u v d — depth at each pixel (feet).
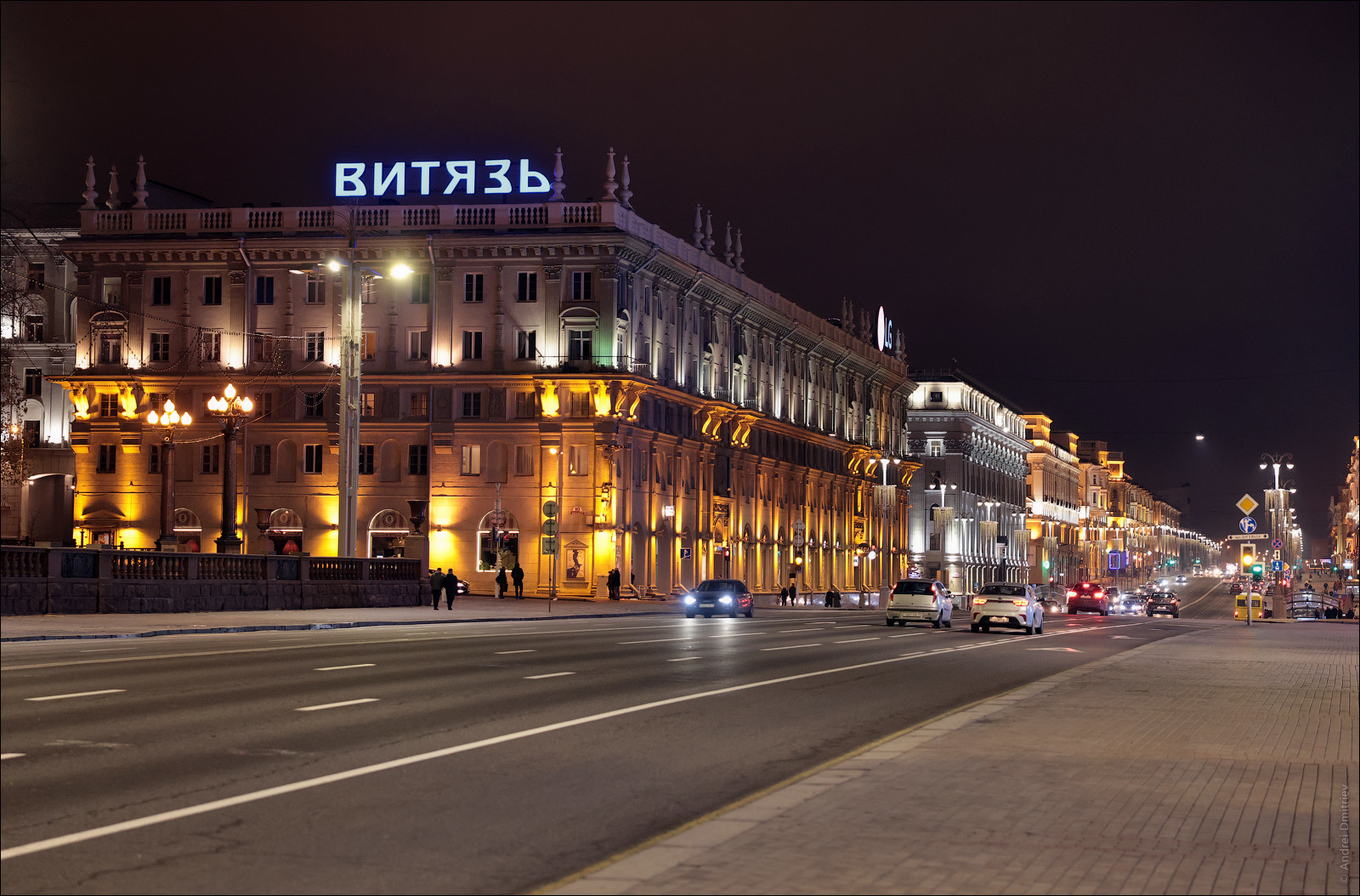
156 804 37.22
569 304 246.47
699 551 281.95
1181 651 116.98
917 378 482.69
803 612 253.65
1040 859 30.25
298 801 38.09
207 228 258.57
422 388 251.39
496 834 34.63
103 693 62.13
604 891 27.22
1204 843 32.14
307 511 253.24
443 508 249.96
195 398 256.93
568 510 245.04
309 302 256.11
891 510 413.80
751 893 27.09
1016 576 563.07
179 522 255.91
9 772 41.65
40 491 274.16
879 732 57.11
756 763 47.80
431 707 60.23
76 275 277.03
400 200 258.37
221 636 109.91
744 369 307.17
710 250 295.48
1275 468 279.49
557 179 252.62
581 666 85.10
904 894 27.02
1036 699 68.95
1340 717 61.52
